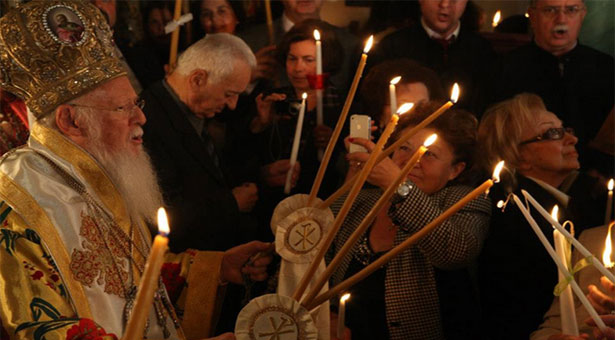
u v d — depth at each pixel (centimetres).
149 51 304
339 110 301
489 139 282
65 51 173
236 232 282
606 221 279
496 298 260
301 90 300
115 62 181
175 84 275
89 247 168
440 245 223
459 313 231
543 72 295
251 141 296
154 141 269
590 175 282
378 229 239
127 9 301
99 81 175
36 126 175
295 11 306
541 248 259
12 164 170
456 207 148
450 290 232
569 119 290
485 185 146
